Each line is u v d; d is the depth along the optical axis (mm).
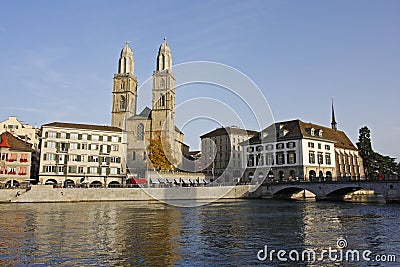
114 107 129125
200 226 31859
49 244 23406
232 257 20156
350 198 79688
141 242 24156
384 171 108062
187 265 18438
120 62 133625
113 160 86438
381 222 34969
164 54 125562
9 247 22516
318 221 35844
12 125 97812
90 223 33656
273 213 44125
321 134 95062
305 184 73875
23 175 77875
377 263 19266
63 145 82688
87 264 18547
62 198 63969
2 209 48875
